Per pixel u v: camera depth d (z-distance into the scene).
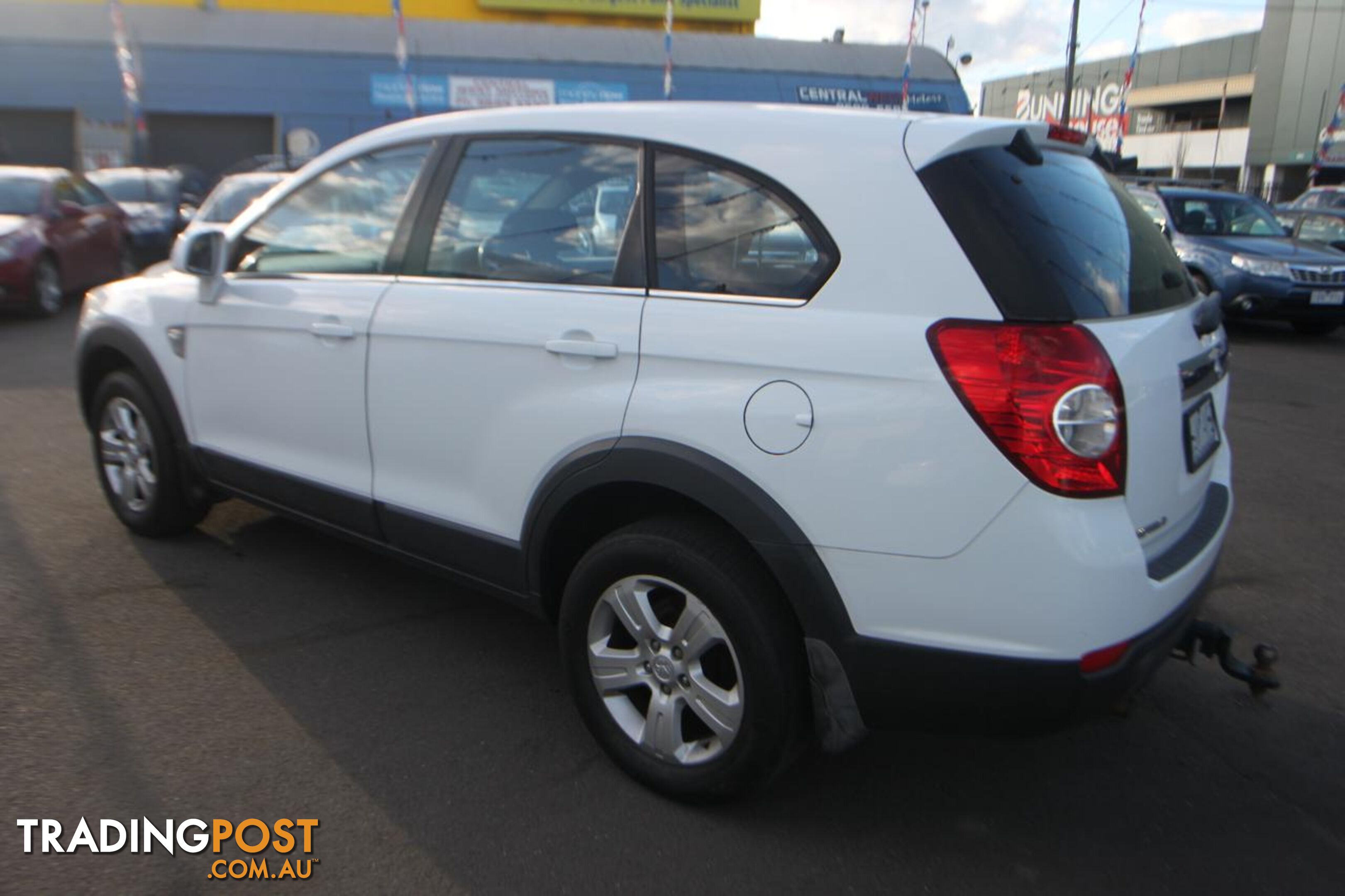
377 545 3.57
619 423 2.74
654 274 2.81
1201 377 2.83
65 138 26.12
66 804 2.76
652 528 2.76
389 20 28.12
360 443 3.50
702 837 2.74
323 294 3.58
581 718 3.08
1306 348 11.05
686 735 2.87
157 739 3.08
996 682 2.34
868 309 2.45
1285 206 18.55
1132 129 52.19
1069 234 2.57
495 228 3.19
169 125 26.20
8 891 2.43
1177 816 2.93
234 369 3.90
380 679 3.49
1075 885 2.62
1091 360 2.30
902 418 2.35
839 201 2.54
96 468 4.96
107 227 12.55
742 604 2.59
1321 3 37.25
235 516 4.94
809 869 2.64
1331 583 4.63
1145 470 2.44
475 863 2.61
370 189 3.57
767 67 29.78
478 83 27.70
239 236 3.96
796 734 2.65
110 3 22.56
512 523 3.08
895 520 2.37
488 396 3.07
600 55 28.91
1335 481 6.18
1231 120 46.69
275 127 26.56
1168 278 2.99
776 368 2.51
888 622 2.42
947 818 2.88
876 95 29.88
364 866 2.58
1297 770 3.18
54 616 3.83
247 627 3.82
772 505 2.50
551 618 3.17
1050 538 2.25
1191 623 2.72
